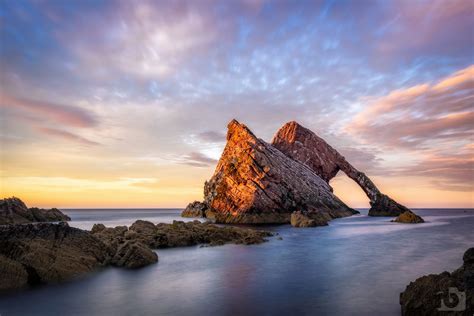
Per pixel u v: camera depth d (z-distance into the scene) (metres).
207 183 73.69
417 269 17.41
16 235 15.68
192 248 25.47
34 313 10.60
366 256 21.72
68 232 18.08
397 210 79.69
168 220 73.06
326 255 22.14
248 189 58.81
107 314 10.45
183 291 13.05
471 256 12.55
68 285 13.92
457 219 75.94
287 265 18.45
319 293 12.70
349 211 84.19
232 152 66.00
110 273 16.27
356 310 10.70
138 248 18.88
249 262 19.58
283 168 67.19
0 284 13.30
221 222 58.75
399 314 10.28
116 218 87.31
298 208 61.81
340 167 90.06
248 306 11.18
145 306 11.25
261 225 52.50
